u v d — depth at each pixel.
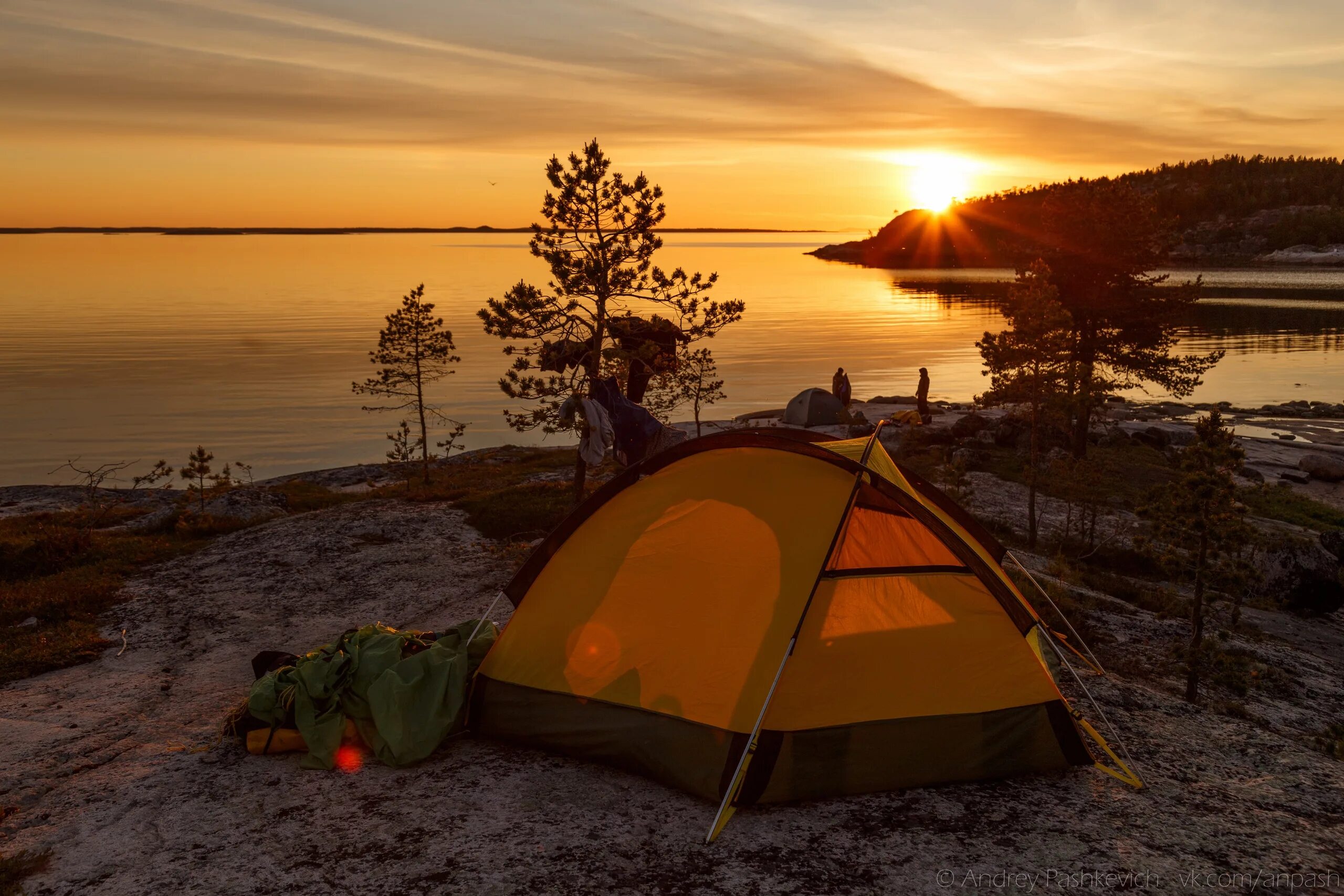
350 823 5.57
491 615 10.75
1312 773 6.52
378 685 6.66
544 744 6.59
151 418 70.44
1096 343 27.73
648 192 13.53
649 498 7.13
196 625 10.45
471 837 5.38
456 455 39.00
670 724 6.11
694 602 6.46
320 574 12.76
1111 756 6.59
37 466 54.31
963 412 44.97
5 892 4.80
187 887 4.84
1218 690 10.14
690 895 4.74
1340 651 14.21
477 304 183.75
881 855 5.18
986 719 6.18
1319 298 142.12
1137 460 29.44
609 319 13.69
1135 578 17.20
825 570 6.21
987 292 199.62
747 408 62.44
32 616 10.91
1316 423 47.47
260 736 6.62
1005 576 7.96
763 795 5.77
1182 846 5.30
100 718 7.54
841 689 6.00
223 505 20.38
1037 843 5.33
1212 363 27.17
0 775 6.37
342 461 53.25
